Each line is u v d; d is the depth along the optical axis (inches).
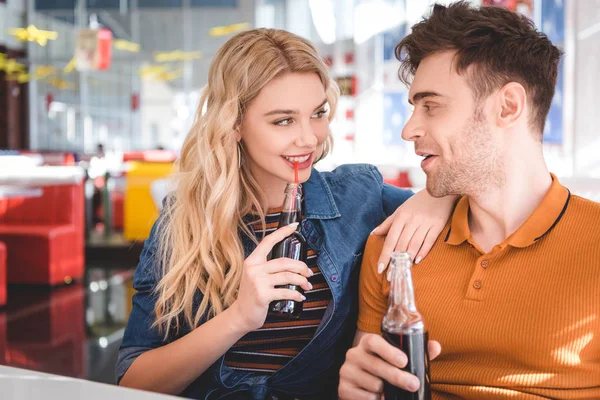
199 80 522.6
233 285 55.4
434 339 48.5
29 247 204.5
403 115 369.1
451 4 48.8
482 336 46.4
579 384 44.0
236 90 54.5
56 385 32.7
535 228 46.5
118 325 158.2
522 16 47.8
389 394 39.1
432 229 51.7
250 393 55.8
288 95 53.4
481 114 46.8
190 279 55.7
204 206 56.9
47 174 203.2
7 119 506.3
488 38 45.8
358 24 387.5
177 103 526.3
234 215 57.5
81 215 219.5
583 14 202.8
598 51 201.6
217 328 49.7
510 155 47.6
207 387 56.9
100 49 354.6
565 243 46.1
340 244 58.2
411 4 365.7
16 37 519.8
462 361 48.0
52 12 527.5
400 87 370.0
